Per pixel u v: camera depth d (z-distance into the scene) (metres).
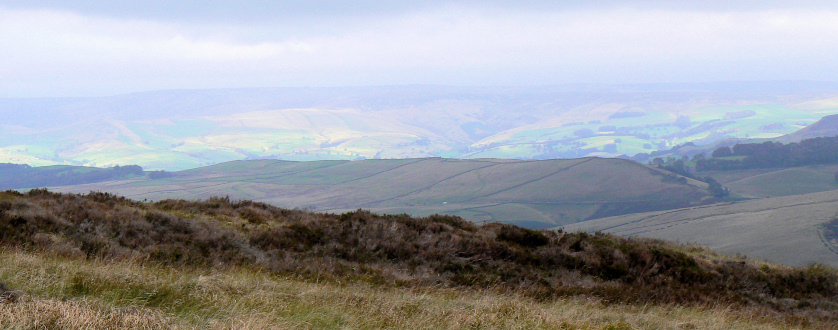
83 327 6.58
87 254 12.78
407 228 18.73
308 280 13.34
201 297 8.66
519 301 12.49
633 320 12.41
